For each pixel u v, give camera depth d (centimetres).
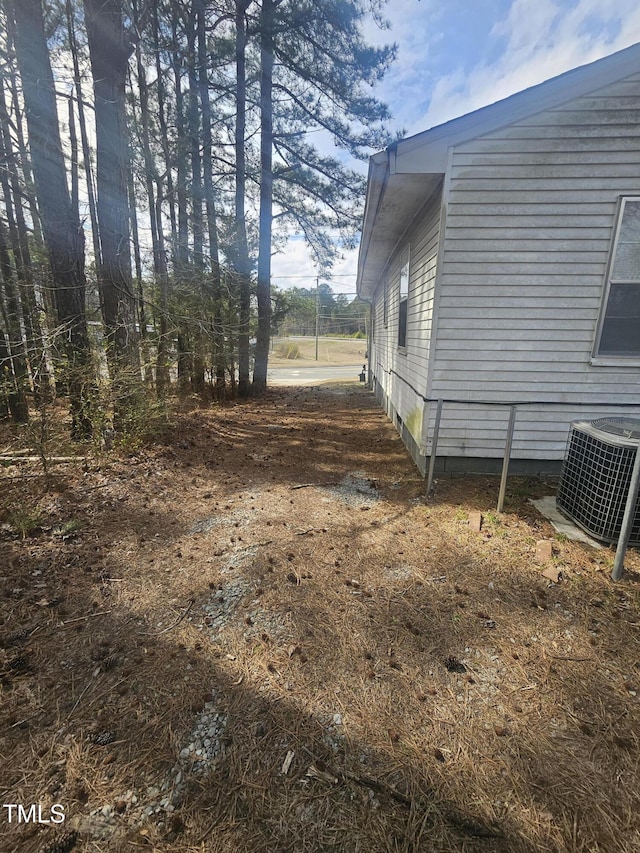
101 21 512
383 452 593
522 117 372
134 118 775
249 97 994
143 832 132
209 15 909
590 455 320
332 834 132
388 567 285
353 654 206
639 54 353
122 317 578
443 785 145
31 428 435
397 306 689
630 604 238
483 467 454
